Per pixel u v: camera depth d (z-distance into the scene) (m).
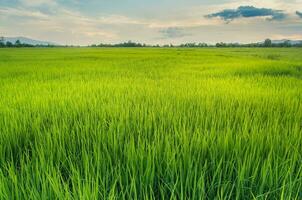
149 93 6.54
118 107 4.83
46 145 3.14
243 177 2.21
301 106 5.05
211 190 2.18
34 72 13.17
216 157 2.68
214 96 6.10
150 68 16.39
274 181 2.27
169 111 4.49
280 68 15.10
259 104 5.42
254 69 14.48
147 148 2.91
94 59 27.91
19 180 2.33
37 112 4.71
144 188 2.21
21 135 3.58
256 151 2.91
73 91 7.07
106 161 2.71
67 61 23.70
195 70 14.93
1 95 6.71
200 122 4.07
